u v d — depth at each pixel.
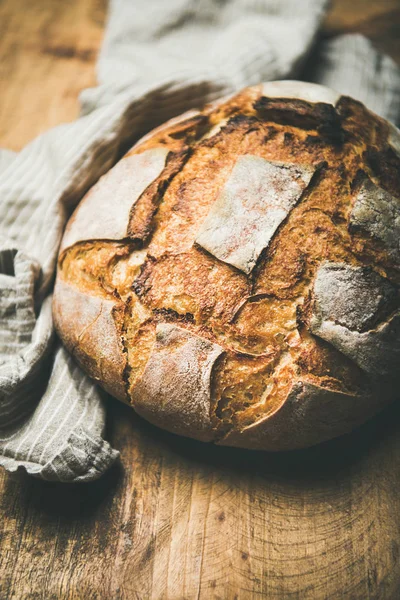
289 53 0.63
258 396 0.45
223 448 0.50
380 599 0.45
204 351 0.44
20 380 0.48
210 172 0.47
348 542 0.47
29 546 0.47
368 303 0.44
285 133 0.47
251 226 0.44
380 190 0.45
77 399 0.49
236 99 0.51
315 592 0.45
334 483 0.49
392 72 0.66
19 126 0.66
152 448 0.50
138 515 0.48
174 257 0.45
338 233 0.45
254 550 0.46
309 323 0.44
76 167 0.54
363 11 0.73
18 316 0.50
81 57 0.71
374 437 0.50
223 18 0.69
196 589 0.45
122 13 0.70
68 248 0.50
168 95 0.57
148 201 0.47
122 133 0.56
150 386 0.45
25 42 0.72
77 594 0.45
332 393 0.44
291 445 0.47
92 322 0.46
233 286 0.44
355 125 0.48
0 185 0.56
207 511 0.48
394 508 0.48
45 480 0.48
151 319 0.45
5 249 0.51
